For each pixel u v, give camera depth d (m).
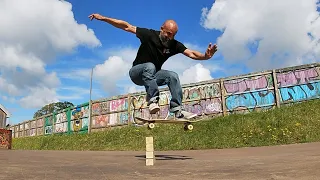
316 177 2.06
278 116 10.66
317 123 9.45
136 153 7.34
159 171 2.78
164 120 3.83
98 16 3.55
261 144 8.98
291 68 11.98
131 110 15.97
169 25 3.48
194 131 11.69
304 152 4.57
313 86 11.49
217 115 13.22
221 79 13.38
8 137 11.06
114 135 14.52
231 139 10.02
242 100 12.77
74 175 2.49
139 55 3.67
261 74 12.53
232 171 2.62
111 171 2.80
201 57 3.50
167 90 14.76
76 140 16.31
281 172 2.37
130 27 3.62
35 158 4.63
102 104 17.64
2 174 2.46
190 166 3.23
